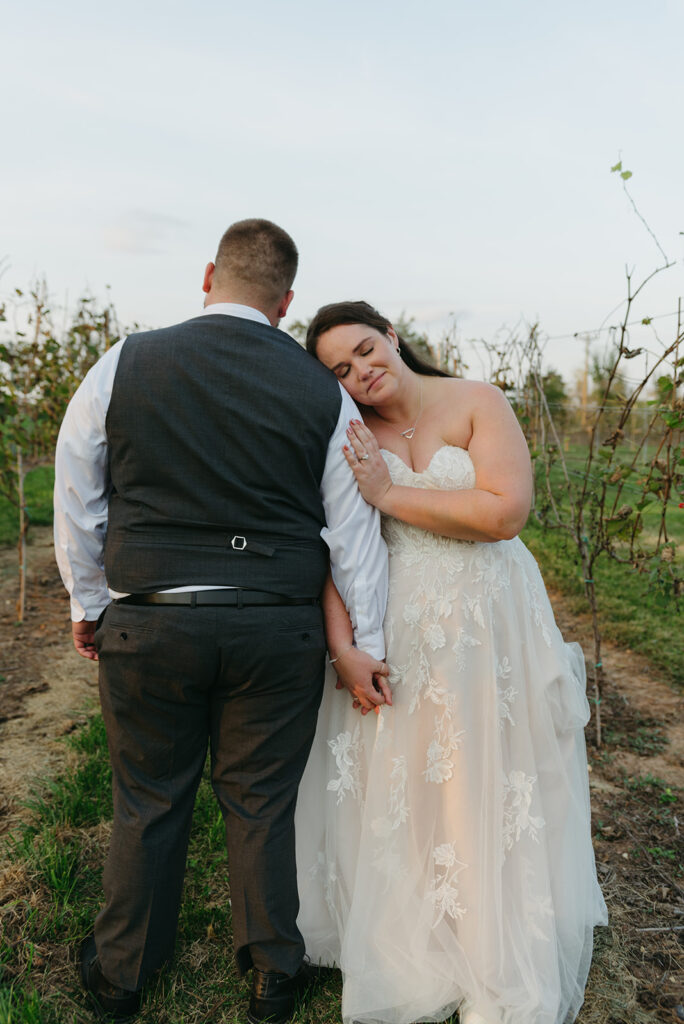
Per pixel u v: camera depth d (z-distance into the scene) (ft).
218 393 5.46
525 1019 5.71
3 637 16.06
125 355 5.51
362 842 6.32
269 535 5.68
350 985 5.96
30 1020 5.69
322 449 5.91
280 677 5.66
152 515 5.52
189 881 7.77
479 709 6.31
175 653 5.37
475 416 6.39
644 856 8.38
